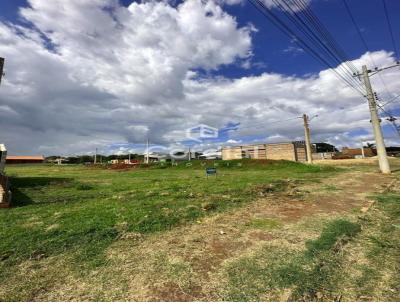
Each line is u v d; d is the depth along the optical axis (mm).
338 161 38781
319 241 4594
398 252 4219
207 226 5668
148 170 31500
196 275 3479
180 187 11664
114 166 39688
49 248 4395
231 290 3107
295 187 11367
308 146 30047
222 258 4004
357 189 10680
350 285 3250
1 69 10836
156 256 4094
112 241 4754
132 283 3279
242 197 8906
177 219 6137
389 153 71625
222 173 21859
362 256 4094
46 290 3125
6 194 7863
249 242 4680
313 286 3207
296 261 3859
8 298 2941
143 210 6965
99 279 3385
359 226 5551
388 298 2969
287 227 5535
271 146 44469
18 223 5887
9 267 3727
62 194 10117
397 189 10922
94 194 10094
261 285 3215
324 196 9133
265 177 16141
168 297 2973
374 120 19438
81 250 4332
